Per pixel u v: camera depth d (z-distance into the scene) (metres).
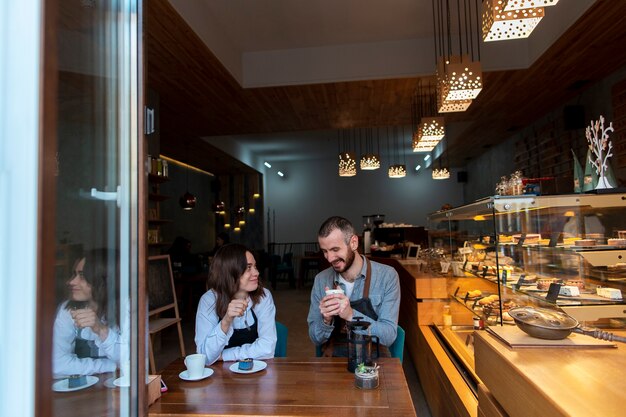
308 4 4.17
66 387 0.73
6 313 0.57
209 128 7.05
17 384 0.57
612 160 4.73
